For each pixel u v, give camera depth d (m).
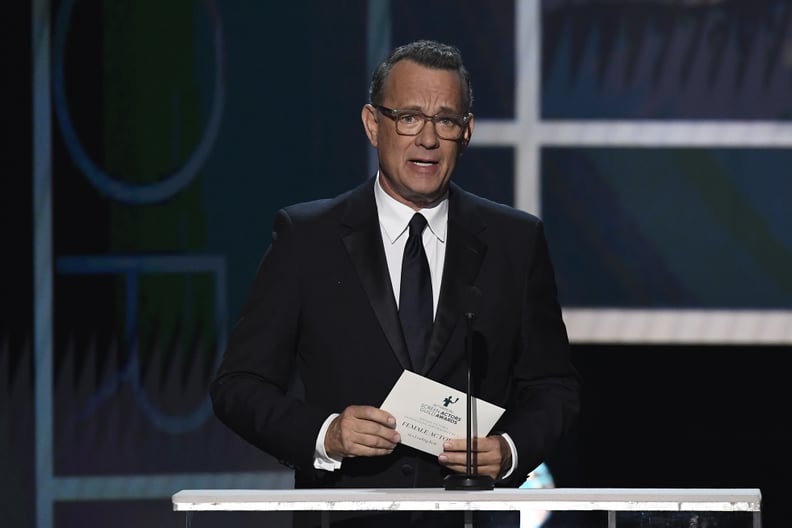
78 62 14.80
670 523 6.54
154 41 14.85
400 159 8.16
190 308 14.93
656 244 14.95
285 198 14.96
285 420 8.04
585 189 14.97
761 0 14.86
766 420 15.20
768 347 15.12
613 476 15.32
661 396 15.27
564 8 14.95
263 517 14.09
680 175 14.95
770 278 14.91
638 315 14.93
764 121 14.91
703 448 15.27
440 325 8.35
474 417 7.55
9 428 14.79
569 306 14.95
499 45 14.95
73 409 14.85
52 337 14.84
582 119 14.95
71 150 14.82
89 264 14.85
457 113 8.11
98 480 14.87
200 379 14.93
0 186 14.76
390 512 6.95
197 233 14.92
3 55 14.73
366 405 8.31
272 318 8.61
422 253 8.52
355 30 14.92
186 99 14.88
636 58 14.95
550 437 8.17
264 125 14.92
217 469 14.96
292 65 14.93
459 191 8.96
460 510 6.78
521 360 8.77
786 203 14.91
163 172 14.90
